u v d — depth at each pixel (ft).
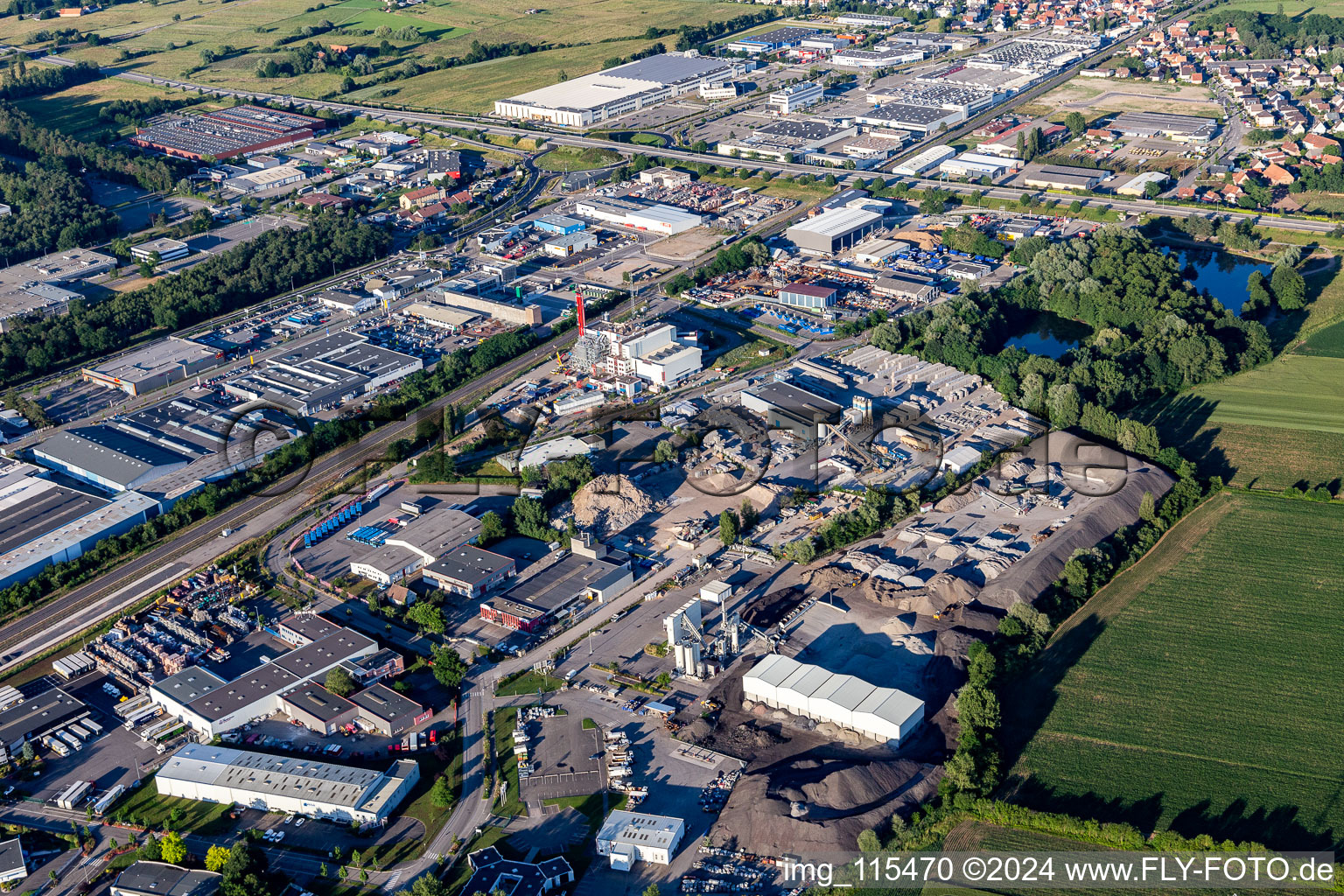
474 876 636.48
